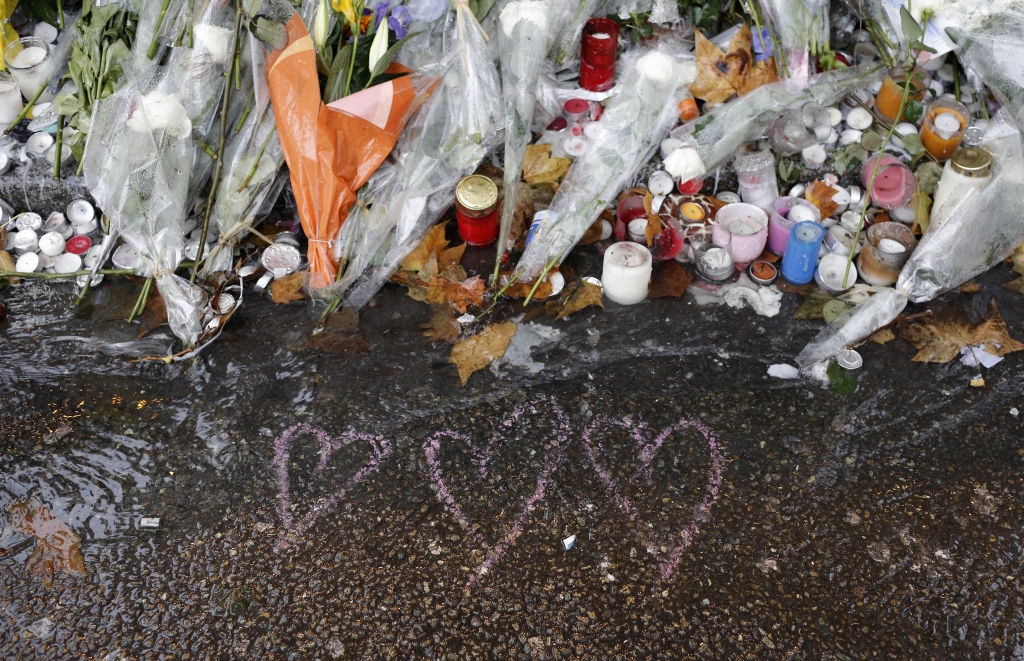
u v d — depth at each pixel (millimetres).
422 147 2189
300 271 2293
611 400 2037
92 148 2119
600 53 2375
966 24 2266
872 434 1968
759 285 2242
